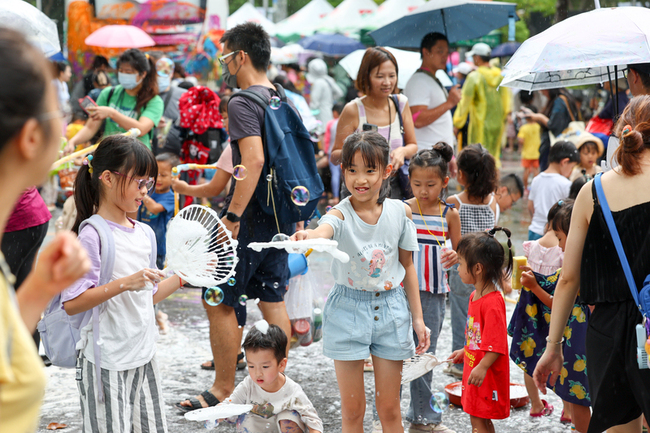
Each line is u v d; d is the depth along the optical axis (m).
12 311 1.30
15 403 1.28
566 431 3.93
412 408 3.88
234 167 3.98
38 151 1.31
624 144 2.60
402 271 3.31
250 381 3.39
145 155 2.94
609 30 3.68
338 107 11.05
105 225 2.91
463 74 13.53
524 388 4.52
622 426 2.79
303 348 5.43
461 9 9.21
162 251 5.77
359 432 3.30
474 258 3.52
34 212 4.35
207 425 3.37
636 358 2.53
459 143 10.69
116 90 6.38
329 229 3.03
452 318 4.50
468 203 4.64
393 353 3.21
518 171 15.16
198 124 7.26
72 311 2.75
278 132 4.14
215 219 3.38
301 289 4.70
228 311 4.21
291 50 15.91
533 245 4.32
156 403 3.07
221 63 4.42
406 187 5.01
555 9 22.11
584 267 2.72
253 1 27.86
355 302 3.19
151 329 3.05
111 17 13.82
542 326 3.92
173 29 13.98
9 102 1.24
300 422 3.39
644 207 2.55
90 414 2.91
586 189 2.73
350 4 17.59
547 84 4.79
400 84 9.35
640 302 2.48
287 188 4.14
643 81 3.67
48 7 15.12
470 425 4.04
